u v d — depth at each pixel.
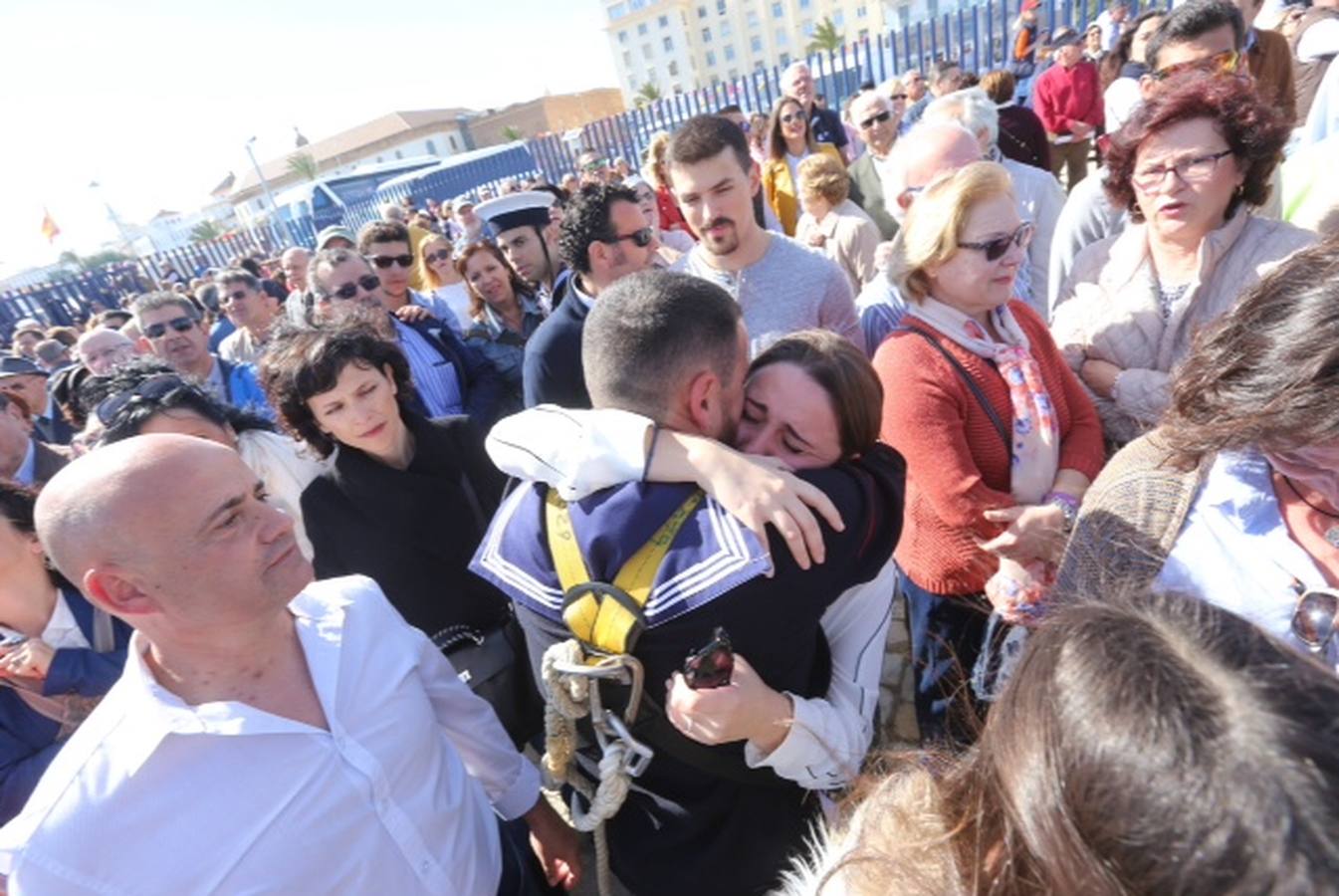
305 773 1.06
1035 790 0.47
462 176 21.64
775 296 2.45
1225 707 0.41
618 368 1.04
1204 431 0.85
